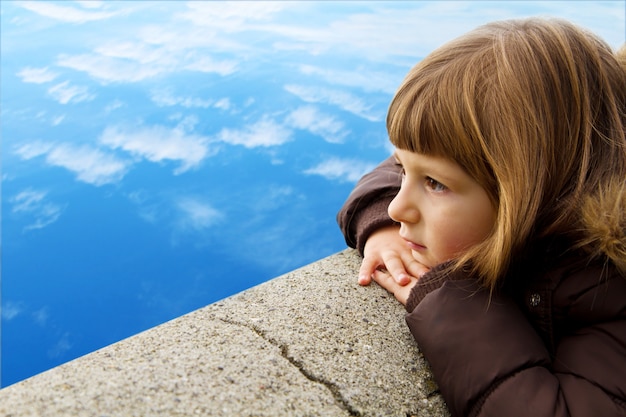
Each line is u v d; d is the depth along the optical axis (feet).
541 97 3.26
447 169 3.38
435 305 3.54
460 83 3.30
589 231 3.15
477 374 3.28
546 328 3.51
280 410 3.10
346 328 3.90
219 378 3.27
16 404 2.98
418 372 3.61
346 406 3.26
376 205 4.78
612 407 2.98
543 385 3.13
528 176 3.25
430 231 3.61
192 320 3.89
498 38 3.48
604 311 3.27
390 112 3.63
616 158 3.34
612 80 3.56
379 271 4.47
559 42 3.40
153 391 3.11
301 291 4.32
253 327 3.84
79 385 3.14
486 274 3.49
